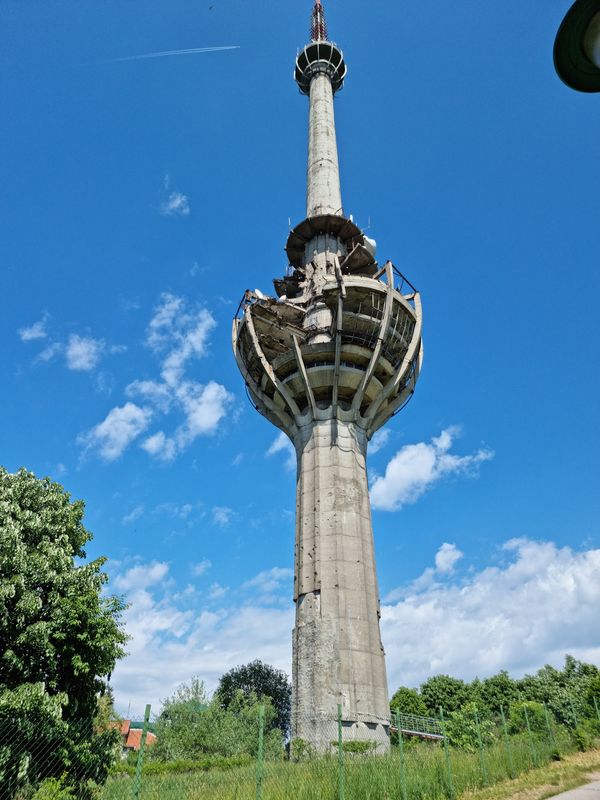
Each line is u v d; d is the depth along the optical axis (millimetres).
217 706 47562
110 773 20922
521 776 20812
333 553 34500
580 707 41781
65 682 19625
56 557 20938
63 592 20609
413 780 17250
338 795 15219
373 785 16219
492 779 19906
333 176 53469
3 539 19828
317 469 37531
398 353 42781
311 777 17469
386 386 39812
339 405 40344
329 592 33281
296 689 31359
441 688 73500
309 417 39875
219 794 15766
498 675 71438
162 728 42781
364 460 39281
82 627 19891
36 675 18906
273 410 41750
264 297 43250
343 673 30828
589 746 26750
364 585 34031
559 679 65875
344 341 40375
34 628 18578
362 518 36500
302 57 65250
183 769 29625
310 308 44219
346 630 32125
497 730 35625
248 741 43125
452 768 19406
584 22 5473
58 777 17359
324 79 62375
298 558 35750
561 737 28062
